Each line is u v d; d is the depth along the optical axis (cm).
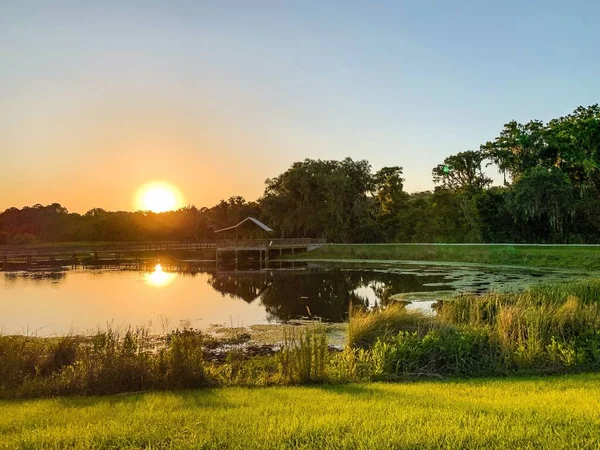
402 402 587
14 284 3030
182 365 750
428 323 995
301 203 6425
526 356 839
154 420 520
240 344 1375
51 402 644
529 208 4759
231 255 5878
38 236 9225
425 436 445
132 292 2659
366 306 2097
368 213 6462
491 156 5884
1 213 9969
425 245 4822
